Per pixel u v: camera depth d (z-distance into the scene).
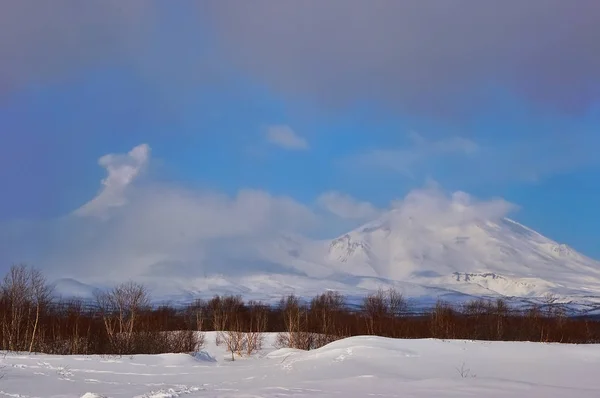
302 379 30.88
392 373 32.94
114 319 69.31
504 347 43.41
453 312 93.75
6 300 64.81
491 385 25.08
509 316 92.69
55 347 58.84
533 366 35.50
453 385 25.23
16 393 27.16
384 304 108.25
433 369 34.44
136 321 68.31
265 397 22.39
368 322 89.50
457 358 38.97
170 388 28.06
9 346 57.22
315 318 93.50
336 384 26.67
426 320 89.88
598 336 82.62
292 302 120.00
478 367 35.12
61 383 31.47
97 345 60.44
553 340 76.88
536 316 88.12
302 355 46.16
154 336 63.88
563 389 23.97
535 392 23.09
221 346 74.31
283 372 35.53
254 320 99.00
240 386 28.31
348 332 83.00
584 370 33.53
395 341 45.34
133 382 32.59
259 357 60.69
